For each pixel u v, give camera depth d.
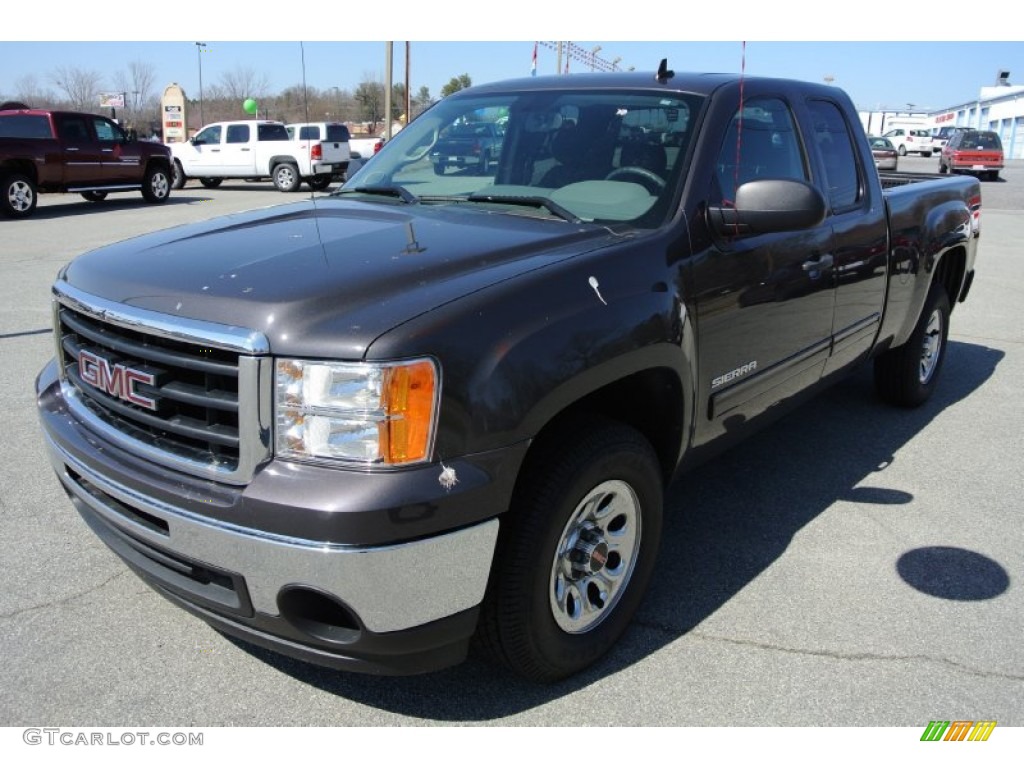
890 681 2.78
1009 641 3.00
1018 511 4.04
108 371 2.47
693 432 3.07
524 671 2.60
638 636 2.99
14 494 3.92
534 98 3.70
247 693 2.66
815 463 4.59
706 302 2.99
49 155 16.20
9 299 8.16
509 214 3.13
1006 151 60.53
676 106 3.36
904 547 3.66
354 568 2.07
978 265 11.64
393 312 2.18
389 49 19.06
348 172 4.18
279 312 2.16
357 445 2.09
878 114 71.75
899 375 5.29
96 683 2.68
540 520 2.40
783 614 3.14
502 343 2.26
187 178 23.36
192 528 2.21
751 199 2.93
